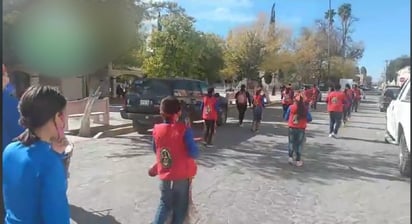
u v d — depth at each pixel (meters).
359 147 12.94
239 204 6.60
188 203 4.54
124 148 11.65
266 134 15.55
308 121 9.66
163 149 4.47
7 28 13.09
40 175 2.24
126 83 46.22
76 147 11.69
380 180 8.41
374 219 5.98
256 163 9.87
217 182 7.99
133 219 5.84
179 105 4.57
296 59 58.41
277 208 6.44
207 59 39.66
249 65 46.22
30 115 2.32
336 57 76.56
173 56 28.78
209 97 12.44
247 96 19.33
